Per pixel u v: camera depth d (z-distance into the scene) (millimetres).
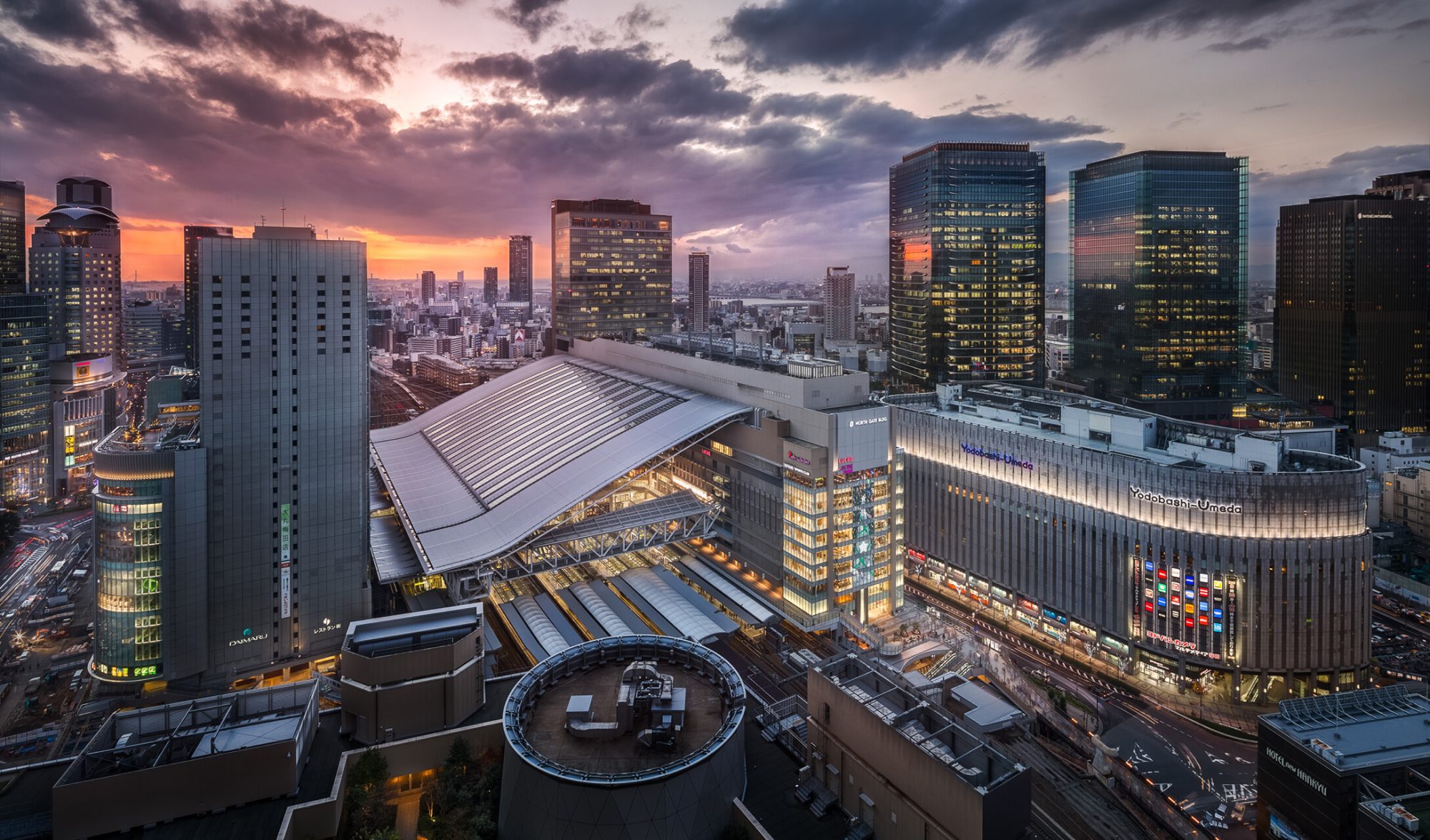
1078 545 164750
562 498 171125
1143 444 169250
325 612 154250
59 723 140375
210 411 141500
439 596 169000
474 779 100000
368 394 156125
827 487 154000
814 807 99438
